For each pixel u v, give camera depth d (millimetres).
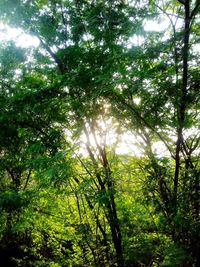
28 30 8852
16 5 8523
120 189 7746
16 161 10328
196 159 7656
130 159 7805
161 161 7047
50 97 6512
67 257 9680
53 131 7812
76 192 8109
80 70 6027
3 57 8633
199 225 6367
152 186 7121
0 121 7539
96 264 8812
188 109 6996
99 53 6254
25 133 8359
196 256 6266
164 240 7145
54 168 6953
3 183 12102
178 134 6828
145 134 7297
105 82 5734
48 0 8719
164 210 7234
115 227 8352
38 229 10562
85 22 7629
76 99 6473
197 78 6227
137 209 8227
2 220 10297
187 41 6070
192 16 6289
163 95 6195
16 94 6652
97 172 7992
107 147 8703
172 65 6191
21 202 8742
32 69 8625
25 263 11562
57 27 8766
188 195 6770
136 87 5852
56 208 9688
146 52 6164
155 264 7500
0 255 12008
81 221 9266
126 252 7895
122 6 6730
